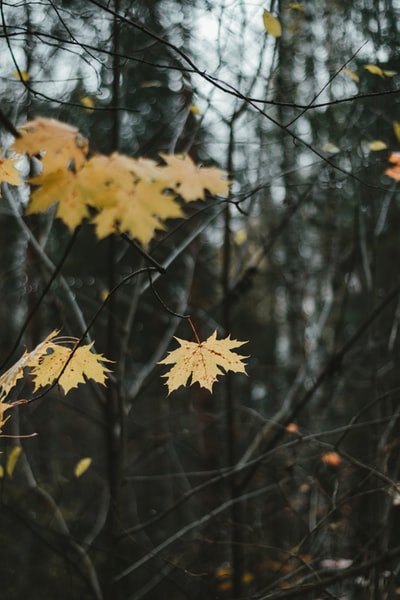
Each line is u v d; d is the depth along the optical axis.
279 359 9.21
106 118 4.76
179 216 1.05
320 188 4.05
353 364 4.71
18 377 1.47
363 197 4.14
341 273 4.98
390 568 3.38
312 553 3.65
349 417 5.03
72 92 3.33
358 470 3.55
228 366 1.53
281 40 3.44
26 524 3.43
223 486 5.55
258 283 8.28
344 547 3.77
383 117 3.61
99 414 5.74
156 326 7.94
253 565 4.30
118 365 3.41
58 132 1.08
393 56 3.52
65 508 5.16
